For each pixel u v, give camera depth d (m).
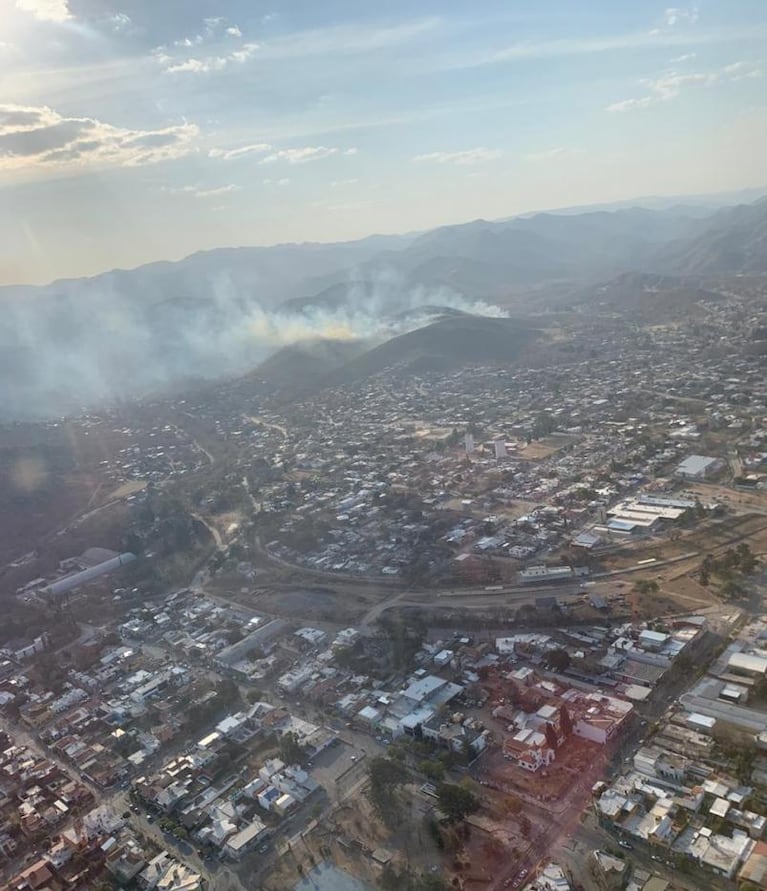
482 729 169.62
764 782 141.00
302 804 158.00
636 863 128.38
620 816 137.12
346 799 157.25
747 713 159.62
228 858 147.62
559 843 135.00
